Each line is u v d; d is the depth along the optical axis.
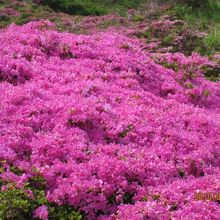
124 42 15.36
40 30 14.95
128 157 8.67
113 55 13.86
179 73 14.88
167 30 21.98
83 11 29.36
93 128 9.62
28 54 12.68
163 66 15.60
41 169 7.89
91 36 15.42
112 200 7.87
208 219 7.38
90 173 8.02
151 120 10.49
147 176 8.52
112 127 9.69
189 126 11.02
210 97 13.95
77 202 7.54
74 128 9.33
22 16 26.64
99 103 10.15
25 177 7.58
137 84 12.66
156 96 12.80
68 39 14.14
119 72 13.13
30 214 7.22
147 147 9.61
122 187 8.00
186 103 13.19
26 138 8.85
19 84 11.18
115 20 25.88
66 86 11.11
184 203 7.82
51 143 8.55
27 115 9.41
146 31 22.42
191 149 10.00
